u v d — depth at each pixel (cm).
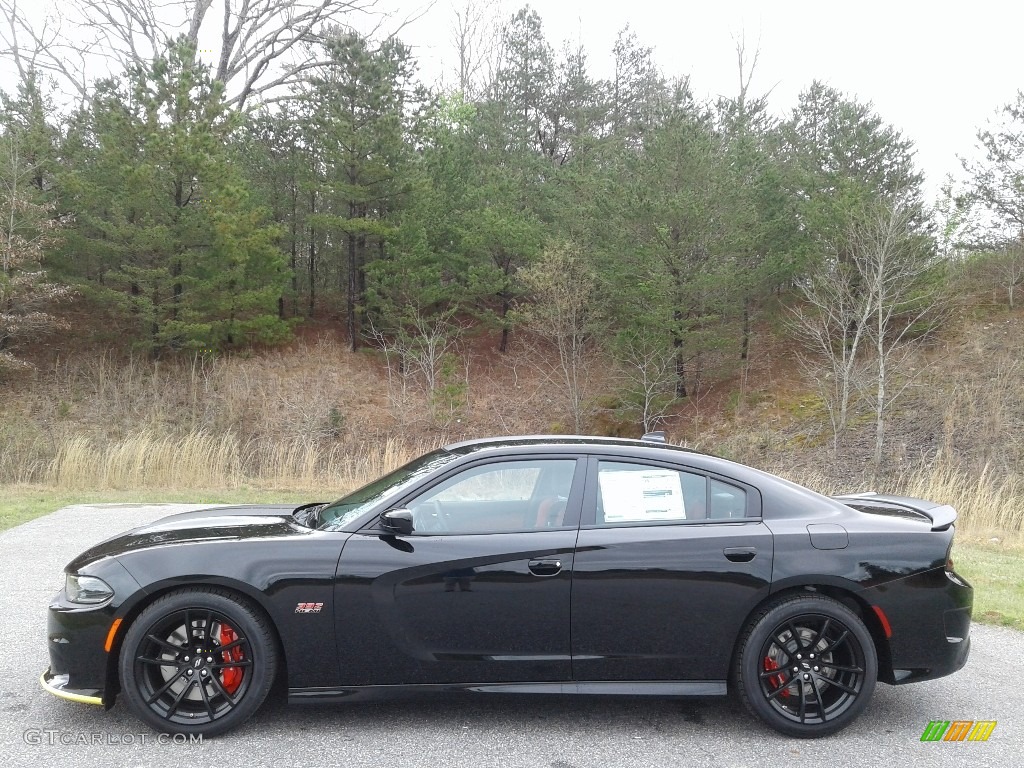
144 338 2462
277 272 2567
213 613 378
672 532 396
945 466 1698
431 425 2398
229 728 378
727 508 407
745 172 2308
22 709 405
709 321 2292
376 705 421
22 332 2291
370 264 2553
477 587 383
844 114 2348
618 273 2236
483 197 2611
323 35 3145
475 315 2734
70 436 1788
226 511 485
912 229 2053
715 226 2180
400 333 2559
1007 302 2391
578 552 387
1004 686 477
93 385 2320
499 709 420
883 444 1916
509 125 3072
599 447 421
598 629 386
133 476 1462
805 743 386
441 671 384
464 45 4059
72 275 2419
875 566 394
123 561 382
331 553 384
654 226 2161
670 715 418
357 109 2525
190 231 2258
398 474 448
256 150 2778
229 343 2639
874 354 2288
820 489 1688
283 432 2245
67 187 2198
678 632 388
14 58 2956
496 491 413
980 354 2167
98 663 372
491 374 2717
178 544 390
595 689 388
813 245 2203
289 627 378
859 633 391
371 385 2591
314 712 410
